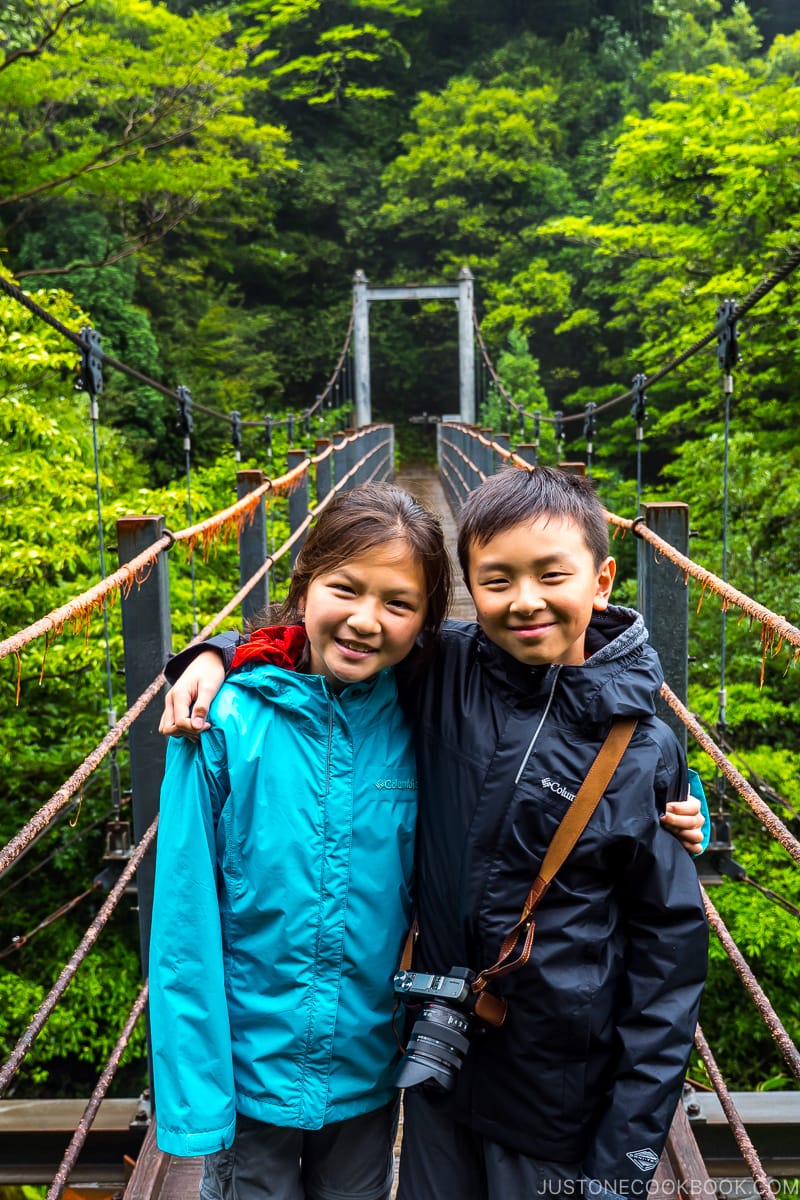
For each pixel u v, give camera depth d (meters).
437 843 1.16
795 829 5.04
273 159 14.84
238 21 21.75
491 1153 1.15
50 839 5.32
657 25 23.92
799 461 7.81
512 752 1.10
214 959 1.13
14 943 2.40
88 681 5.19
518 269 20.50
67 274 14.22
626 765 1.08
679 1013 1.07
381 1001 1.19
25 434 5.17
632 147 8.97
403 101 23.48
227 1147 1.14
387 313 22.88
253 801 1.15
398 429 23.53
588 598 1.10
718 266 9.34
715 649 6.35
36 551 4.54
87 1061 5.38
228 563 6.84
